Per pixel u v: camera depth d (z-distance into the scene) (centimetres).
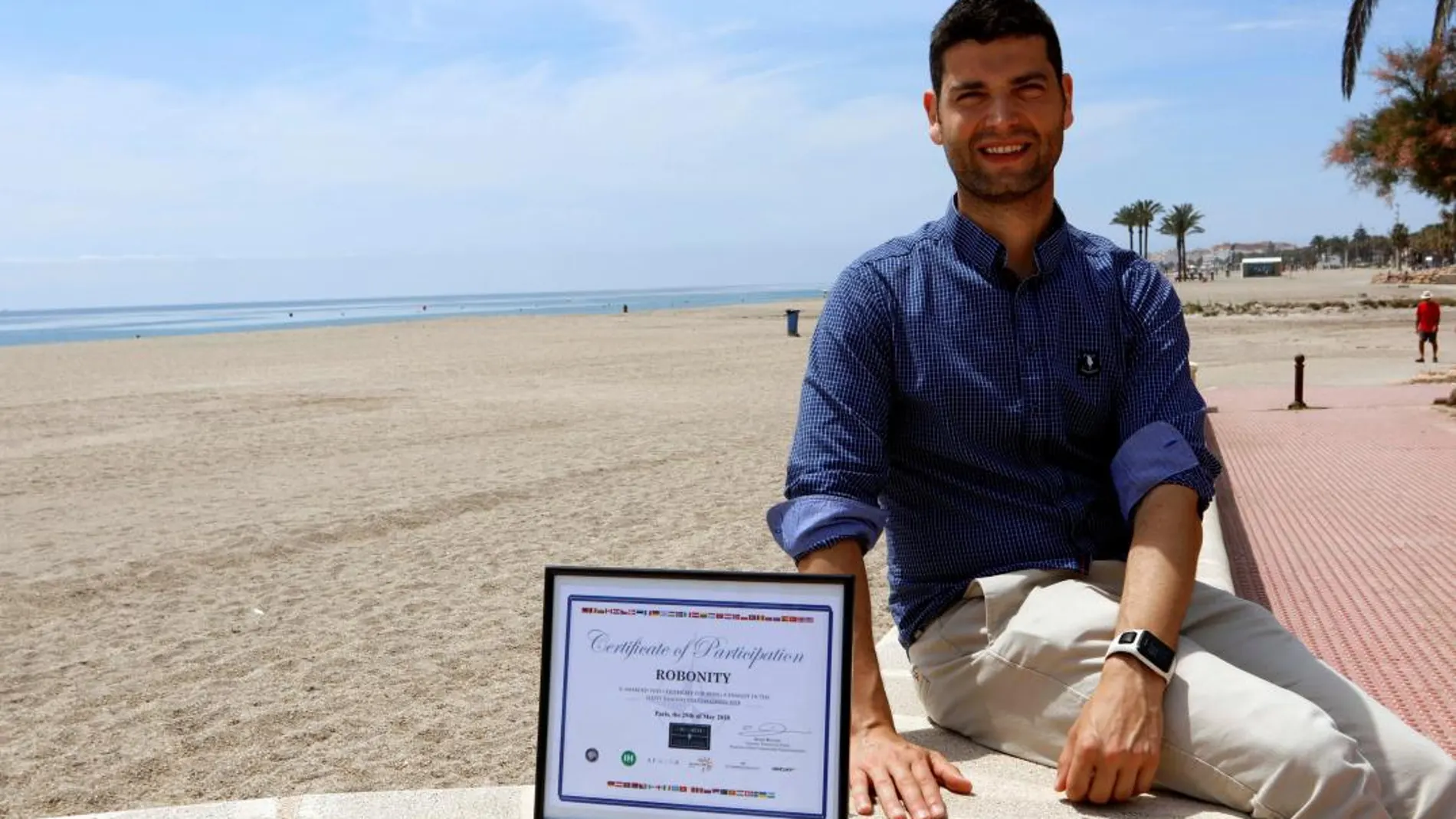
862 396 284
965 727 297
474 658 621
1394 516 887
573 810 224
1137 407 289
